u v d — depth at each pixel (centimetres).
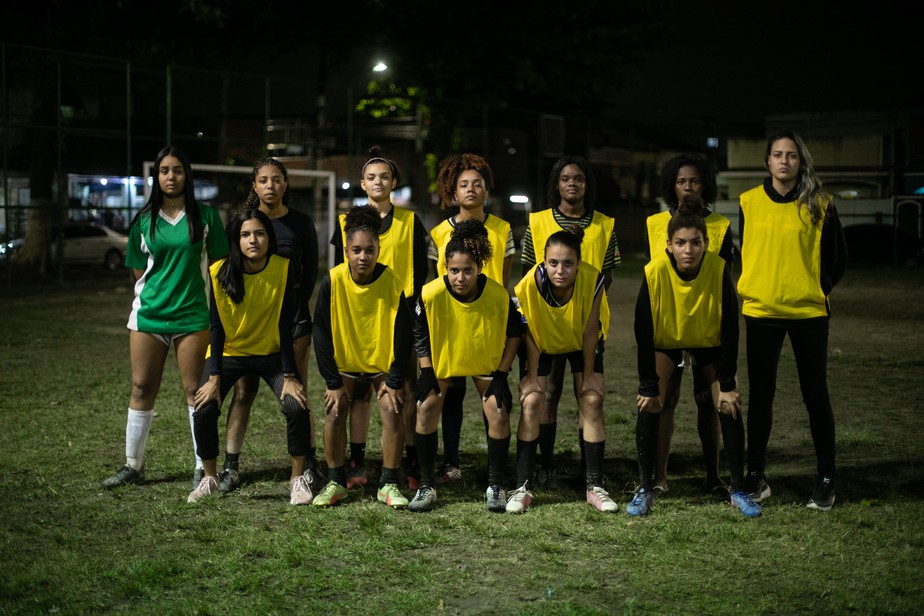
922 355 979
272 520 449
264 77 2105
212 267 488
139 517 451
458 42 2500
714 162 3139
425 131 2584
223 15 1994
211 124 2228
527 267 532
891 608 335
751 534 417
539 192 2686
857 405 718
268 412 695
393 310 475
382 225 534
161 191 499
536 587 361
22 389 778
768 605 340
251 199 527
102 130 1809
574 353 486
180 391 772
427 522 443
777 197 468
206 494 483
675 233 451
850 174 3095
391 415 474
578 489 509
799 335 466
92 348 1041
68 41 1989
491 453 473
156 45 2058
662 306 463
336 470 485
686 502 474
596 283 475
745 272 476
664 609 339
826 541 406
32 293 1767
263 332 493
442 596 353
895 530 419
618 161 3116
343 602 347
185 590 361
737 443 461
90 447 586
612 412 709
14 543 414
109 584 367
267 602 345
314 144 2427
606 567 381
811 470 534
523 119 2714
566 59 2555
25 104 1845
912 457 554
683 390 793
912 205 2653
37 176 1891
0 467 539
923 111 3081
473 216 542
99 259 2095
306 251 534
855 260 2536
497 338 470
